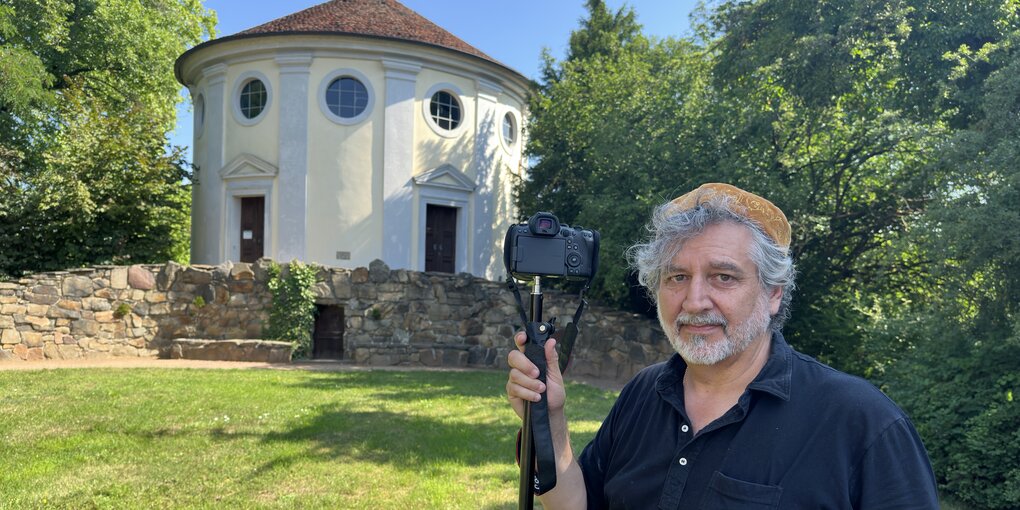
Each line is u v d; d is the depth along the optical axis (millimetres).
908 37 9156
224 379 9414
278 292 12766
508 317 13250
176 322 12539
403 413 7426
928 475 1396
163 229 16250
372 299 13086
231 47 17422
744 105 10359
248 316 12812
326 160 17188
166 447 5863
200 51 17906
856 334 10148
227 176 17531
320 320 13266
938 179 7125
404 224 17531
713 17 11648
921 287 10453
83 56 18156
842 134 10430
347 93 17500
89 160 14797
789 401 1487
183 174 17250
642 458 1653
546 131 15562
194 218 19109
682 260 1610
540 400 1609
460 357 12875
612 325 12352
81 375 9406
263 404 7562
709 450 1520
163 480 5039
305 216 17047
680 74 11633
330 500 4699
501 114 19734
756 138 10211
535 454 1646
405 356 12648
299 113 17125
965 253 5941
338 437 6281
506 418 7461
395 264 17359
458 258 18609
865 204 11211
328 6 18953
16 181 15297
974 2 8695
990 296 6062
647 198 10414
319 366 11750
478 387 9781
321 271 13016
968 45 8812
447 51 17812
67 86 17375
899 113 9211
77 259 14969
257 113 17688
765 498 1405
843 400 1456
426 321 13195
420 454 5840
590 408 8438
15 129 16109
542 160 15781
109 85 19328
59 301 11562
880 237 11102
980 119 7418
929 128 8031
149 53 19109
